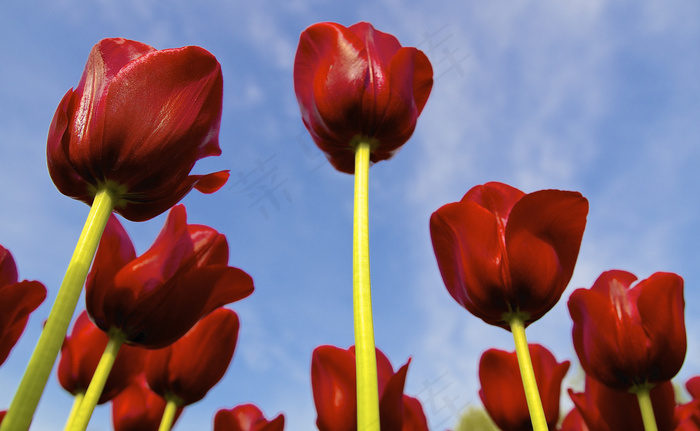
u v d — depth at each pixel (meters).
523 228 0.33
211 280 0.32
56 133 0.29
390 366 0.37
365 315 0.28
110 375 0.38
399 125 0.35
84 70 0.30
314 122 0.36
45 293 0.32
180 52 0.29
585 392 0.39
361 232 0.30
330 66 0.35
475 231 0.34
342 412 0.37
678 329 0.36
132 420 0.42
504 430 0.42
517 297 0.33
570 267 0.33
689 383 0.49
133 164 0.28
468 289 0.33
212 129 0.30
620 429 0.37
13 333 0.32
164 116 0.29
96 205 0.28
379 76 0.35
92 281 0.31
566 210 0.33
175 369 0.38
